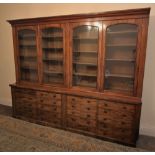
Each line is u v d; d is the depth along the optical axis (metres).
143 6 2.37
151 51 2.41
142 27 1.98
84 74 2.62
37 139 2.29
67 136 2.46
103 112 2.34
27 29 2.75
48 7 3.00
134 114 2.14
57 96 2.62
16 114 3.11
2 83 3.86
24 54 3.08
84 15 2.23
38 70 2.80
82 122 2.52
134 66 2.17
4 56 3.68
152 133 2.58
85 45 2.57
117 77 2.45
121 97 2.25
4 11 3.42
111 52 2.41
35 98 2.83
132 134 2.21
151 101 2.54
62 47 2.62
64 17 2.36
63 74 2.63
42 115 2.84
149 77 2.48
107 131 2.37
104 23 2.18
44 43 2.76
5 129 2.58
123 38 2.33
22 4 3.22
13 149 1.97
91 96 2.36
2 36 3.57
